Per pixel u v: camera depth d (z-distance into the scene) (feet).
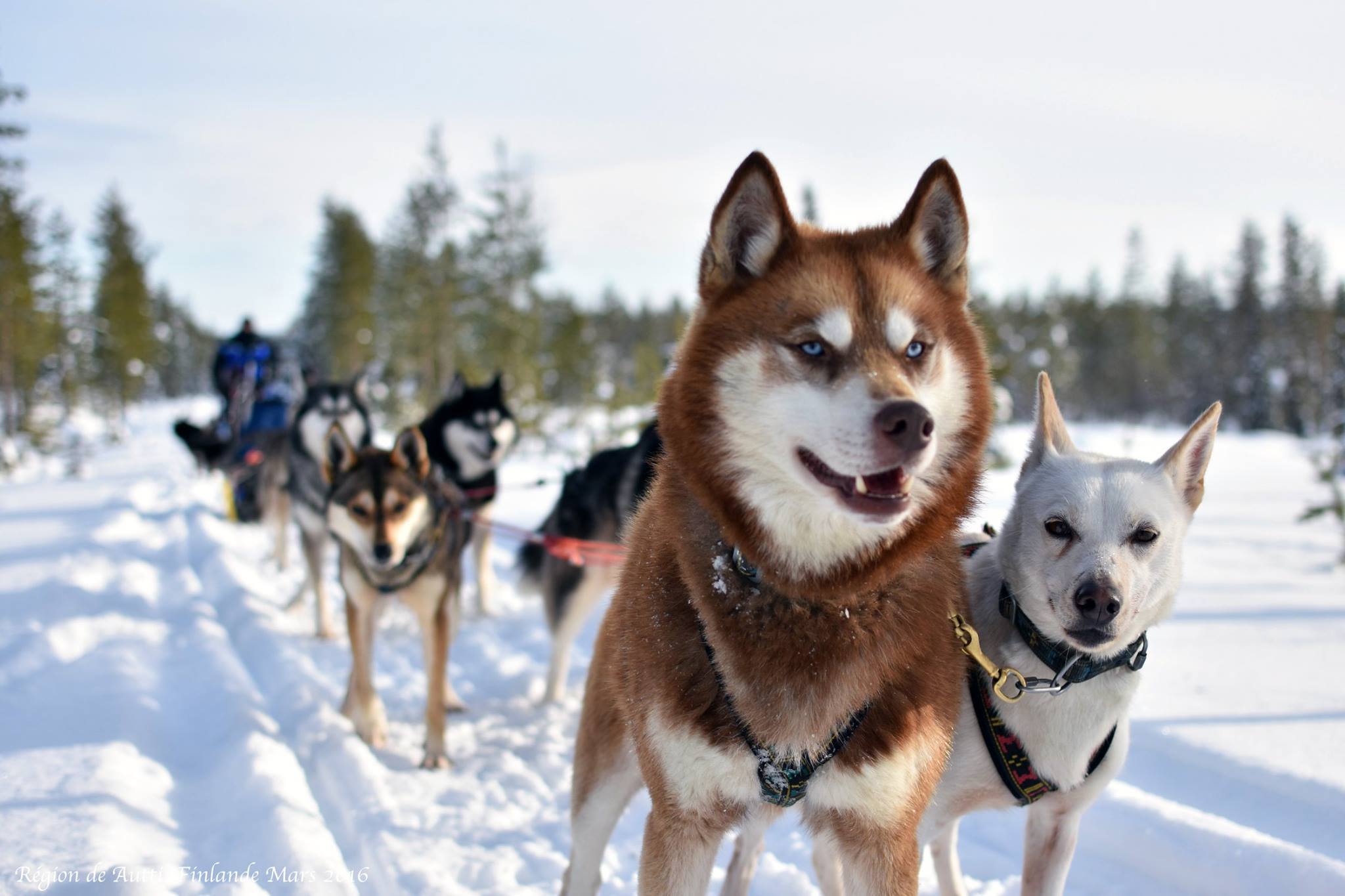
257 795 10.50
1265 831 9.92
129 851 8.95
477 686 16.81
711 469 6.81
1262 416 140.97
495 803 11.73
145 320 130.41
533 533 17.46
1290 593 20.65
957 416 6.97
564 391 86.79
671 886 7.02
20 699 13.02
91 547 25.96
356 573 13.76
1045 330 142.41
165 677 15.21
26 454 72.02
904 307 6.76
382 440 62.28
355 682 14.07
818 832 7.24
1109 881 9.73
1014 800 8.34
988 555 9.21
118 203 129.39
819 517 6.56
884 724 6.81
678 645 7.00
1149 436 87.40
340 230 124.47
